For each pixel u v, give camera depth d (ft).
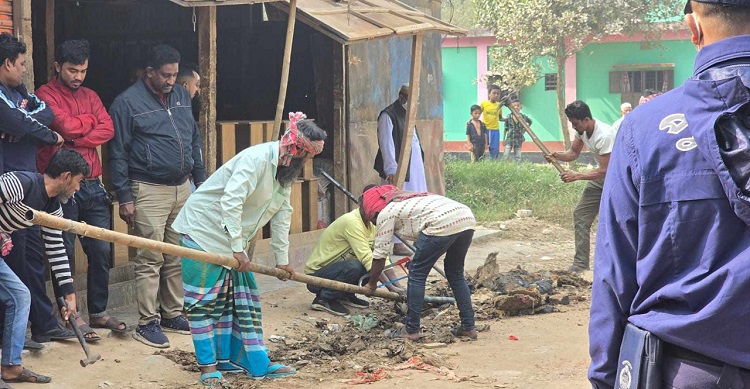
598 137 29.07
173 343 20.92
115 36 37.19
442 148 40.86
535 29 67.51
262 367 18.74
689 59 76.89
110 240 15.94
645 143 7.39
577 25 66.44
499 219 43.50
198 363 18.33
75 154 16.70
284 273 19.65
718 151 6.88
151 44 36.52
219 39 35.88
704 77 7.24
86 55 19.76
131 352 19.83
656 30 71.56
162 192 21.01
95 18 37.45
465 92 83.82
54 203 17.02
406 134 31.55
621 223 7.50
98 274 20.48
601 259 7.66
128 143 20.70
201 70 23.49
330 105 33.53
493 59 73.97
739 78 6.98
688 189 7.07
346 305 25.43
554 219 43.70
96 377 18.20
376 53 35.06
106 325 20.49
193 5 22.41
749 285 6.70
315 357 20.80
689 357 7.09
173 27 35.94
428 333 22.76
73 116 19.70
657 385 7.22
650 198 7.27
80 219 20.33
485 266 28.58
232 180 17.66
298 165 18.29
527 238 39.55
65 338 19.36
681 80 77.20
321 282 21.22
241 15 35.32
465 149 84.33
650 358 7.22
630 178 7.48
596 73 79.51
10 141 18.01
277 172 18.21
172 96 21.47
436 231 21.21
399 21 30.42
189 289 18.15
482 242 38.19
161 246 16.66
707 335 6.90
